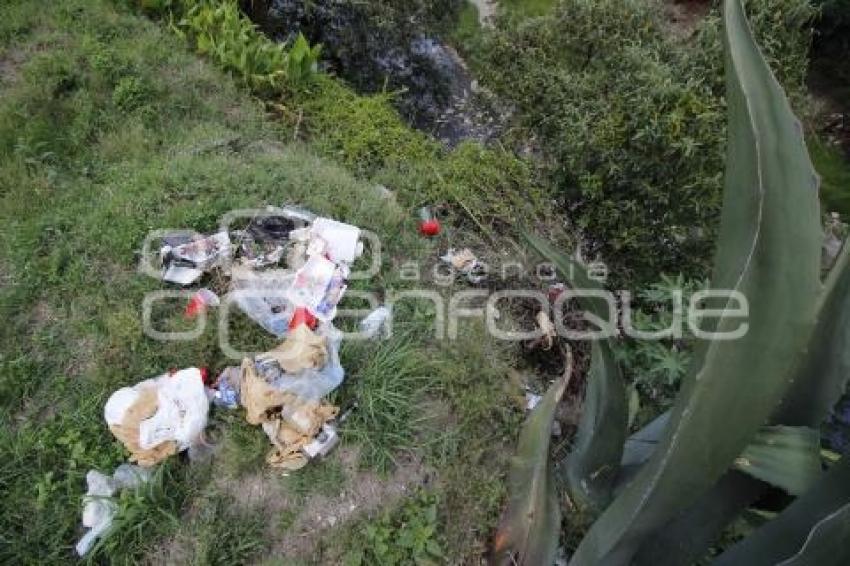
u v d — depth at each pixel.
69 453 2.86
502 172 4.43
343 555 2.67
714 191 3.78
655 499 1.43
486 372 3.22
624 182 3.94
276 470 2.85
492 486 2.90
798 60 4.09
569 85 4.28
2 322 3.24
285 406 2.90
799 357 1.21
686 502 1.44
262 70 5.00
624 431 1.99
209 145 4.22
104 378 3.01
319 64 5.71
